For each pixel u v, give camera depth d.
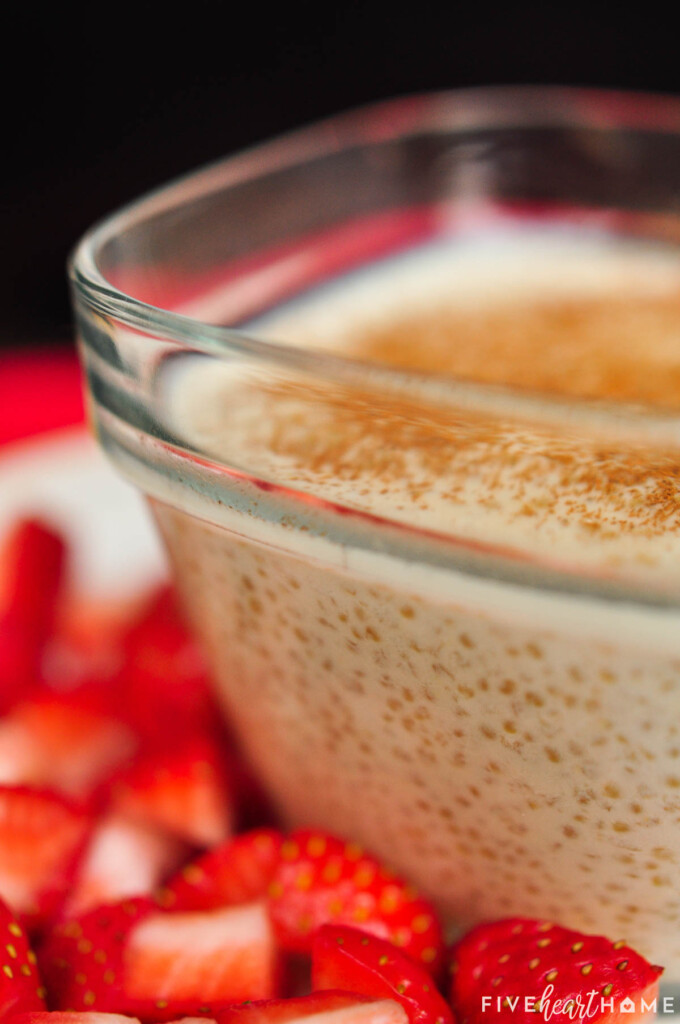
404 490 0.19
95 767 0.27
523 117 0.31
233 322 0.27
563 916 0.21
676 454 0.18
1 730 0.27
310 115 0.78
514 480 0.19
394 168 0.30
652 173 0.30
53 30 0.81
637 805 0.19
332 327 0.27
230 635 0.21
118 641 0.29
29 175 0.75
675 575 0.18
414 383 0.18
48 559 0.29
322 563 0.19
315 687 0.21
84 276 0.20
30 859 0.24
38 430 0.37
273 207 0.28
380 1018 0.20
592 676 0.19
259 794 0.25
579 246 0.31
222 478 0.19
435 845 0.21
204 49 0.83
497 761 0.20
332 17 0.85
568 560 0.18
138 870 0.24
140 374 0.20
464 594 0.18
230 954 0.22
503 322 0.27
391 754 0.21
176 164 0.76
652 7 0.85
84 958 0.22
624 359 0.25
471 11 0.85
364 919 0.22
